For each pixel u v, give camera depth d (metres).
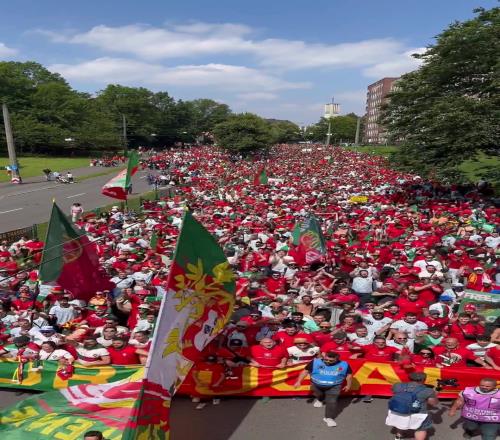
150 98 154.50
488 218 27.59
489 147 33.69
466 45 32.72
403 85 37.66
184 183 54.12
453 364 9.79
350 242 22.70
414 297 12.44
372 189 43.66
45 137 99.12
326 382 8.88
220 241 20.05
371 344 10.37
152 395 7.07
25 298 13.55
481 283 14.65
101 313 12.37
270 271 16.34
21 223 32.81
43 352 10.29
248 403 9.77
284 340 10.09
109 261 16.98
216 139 102.50
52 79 130.12
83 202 42.81
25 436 8.12
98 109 129.75
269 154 104.50
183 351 7.73
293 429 8.88
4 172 68.38
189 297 7.95
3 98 101.00
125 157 91.44
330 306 12.42
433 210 30.91
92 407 8.72
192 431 8.80
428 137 33.78
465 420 8.17
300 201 35.19
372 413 9.39
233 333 10.16
